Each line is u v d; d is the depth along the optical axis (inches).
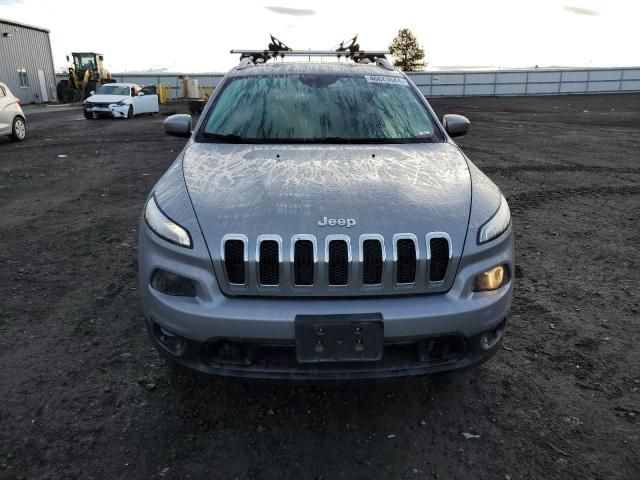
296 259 86.0
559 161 386.6
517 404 104.0
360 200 94.3
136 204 259.6
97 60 1373.0
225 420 99.3
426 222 90.3
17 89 1242.0
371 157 115.1
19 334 129.6
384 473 86.4
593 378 112.5
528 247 196.2
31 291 155.2
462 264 89.0
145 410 101.7
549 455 89.9
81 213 242.7
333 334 84.1
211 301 87.4
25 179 321.1
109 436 94.2
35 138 540.7
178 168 113.4
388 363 89.2
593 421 98.5
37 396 105.1
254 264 85.7
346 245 86.0
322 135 129.6
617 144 486.3
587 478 84.7
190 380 111.4
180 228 91.3
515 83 1923.0
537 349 124.3
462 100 1576.0
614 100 1471.5
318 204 92.8
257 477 85.4
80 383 109.9
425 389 109.2
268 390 108.6
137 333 130.9
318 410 102.7
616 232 214.4
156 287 93.0
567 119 802.2
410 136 131.9
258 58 176.7
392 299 87.4
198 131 135.4
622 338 129.0
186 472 86.0
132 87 874.1
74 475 84.8
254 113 135.6
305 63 161.0
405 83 153.4
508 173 337.7
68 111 1028.5
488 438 94.4
